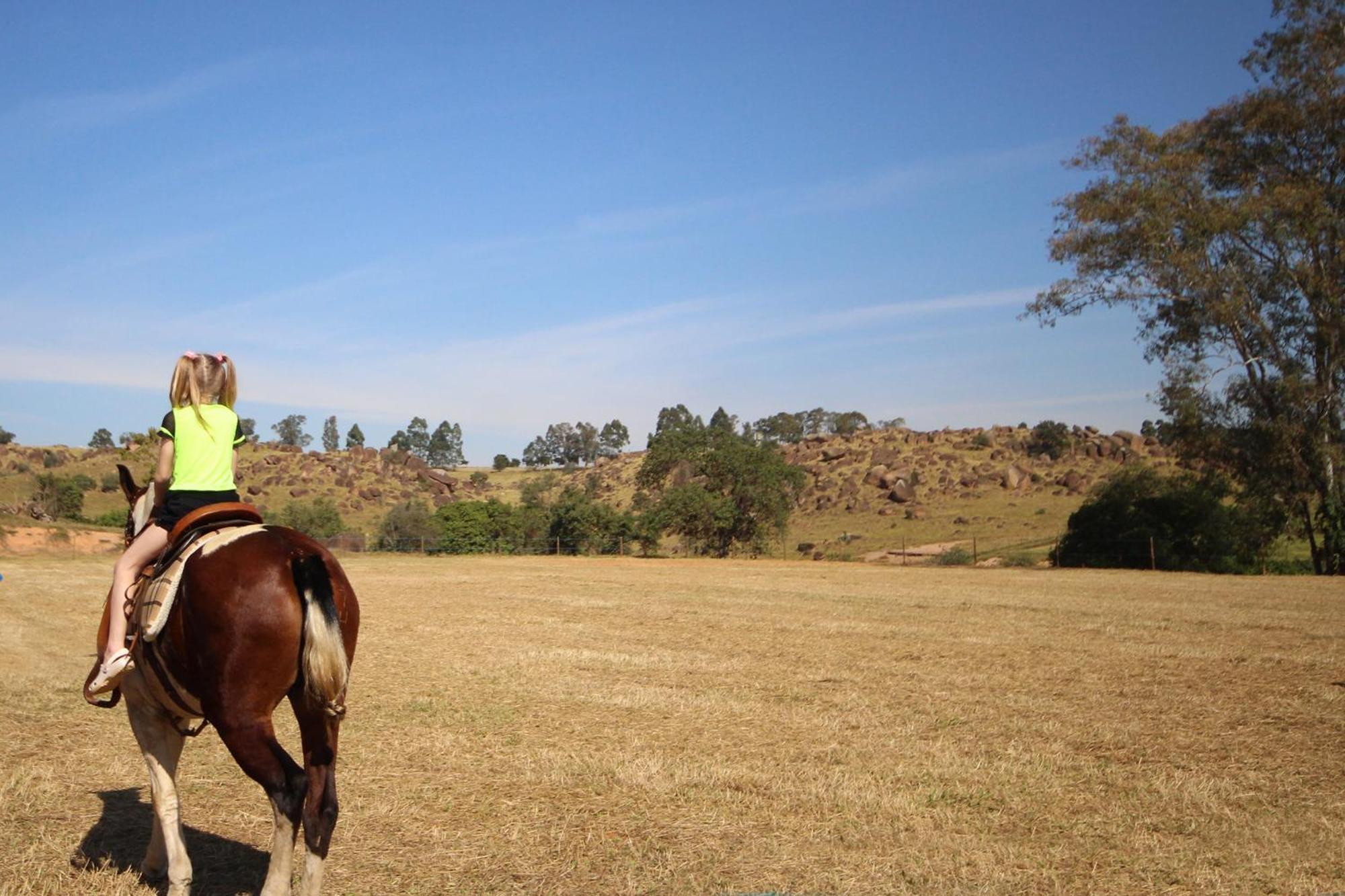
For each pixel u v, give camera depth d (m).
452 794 7.65
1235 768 8.64
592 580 31.59
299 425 156.50
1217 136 41.72
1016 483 89.31
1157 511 42.47
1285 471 39.78
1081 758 8.98
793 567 40.31
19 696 11.53
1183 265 39.22
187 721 5.66
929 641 17.00
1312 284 38.50
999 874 6.00
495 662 14.45
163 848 5.86
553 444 166.75
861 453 102.50
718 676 13.41
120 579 5.39
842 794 7.65
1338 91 38.81
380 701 11.45
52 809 7.23
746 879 5.92
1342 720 10.68
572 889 5.76
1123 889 5.81
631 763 8.57
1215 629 18.72
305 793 4.80
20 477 87.38
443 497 99.50
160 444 5.61
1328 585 30.48
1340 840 6.72
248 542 5.10
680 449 62.38
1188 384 40.72
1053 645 16.52
